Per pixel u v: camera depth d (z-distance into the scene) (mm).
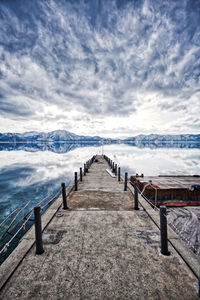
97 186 11188
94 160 28922
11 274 3301
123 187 10945
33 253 4039
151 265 3621
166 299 2787
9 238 7516
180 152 84125
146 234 4996
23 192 15945
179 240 4465
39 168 31188
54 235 4926
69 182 20125
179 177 13461
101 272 3422
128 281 3186
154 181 11961
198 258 3736
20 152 79875
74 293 2914
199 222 7723
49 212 6535
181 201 10008
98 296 2857
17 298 2807
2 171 27891
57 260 3795
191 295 2855
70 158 51031
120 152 79062
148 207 7090
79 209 7070
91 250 4184
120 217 6238
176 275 3324
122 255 3980
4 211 11133
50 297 2828
